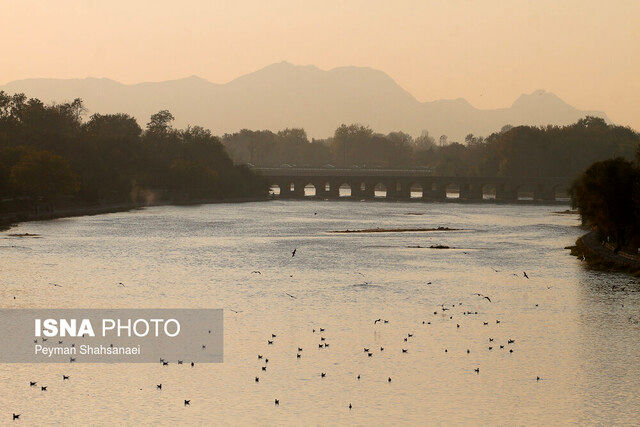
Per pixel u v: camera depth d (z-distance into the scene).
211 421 74.69
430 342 100.44
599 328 107.31
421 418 75.50
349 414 76.44
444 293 131.88
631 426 73.75
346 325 108.69
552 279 146.25
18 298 125.56
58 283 139.62
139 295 129.12
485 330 106.25
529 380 85.94
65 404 78.81
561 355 94.81
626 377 86.88
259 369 89.44
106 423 74.00
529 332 105.25
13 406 78.06
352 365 90.75
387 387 83.75
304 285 139.25
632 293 131.75
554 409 77.75
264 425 73.81
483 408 77.94
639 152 190.75
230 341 100.44
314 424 74.06
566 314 115.94
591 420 75.06
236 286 138.00
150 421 74.62
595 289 135.38
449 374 87.88
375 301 124.81
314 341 100.56
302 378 86.44
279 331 105.31
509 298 127.50
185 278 146.62
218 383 84.94
